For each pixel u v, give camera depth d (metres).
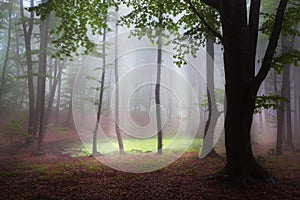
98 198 5.49
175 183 6.53
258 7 6.82
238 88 6.38
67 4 7.69
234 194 5.65
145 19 8.26
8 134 12.50
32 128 13.80
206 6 8.80
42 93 13.06
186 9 8.73
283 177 7.19
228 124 6.61
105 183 6.66
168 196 5.57
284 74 12.88
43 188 6.35
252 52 6.62
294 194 5.63
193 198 5.43
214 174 7.09
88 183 6.73
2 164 9.68
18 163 9.88
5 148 12.99
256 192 5.76
